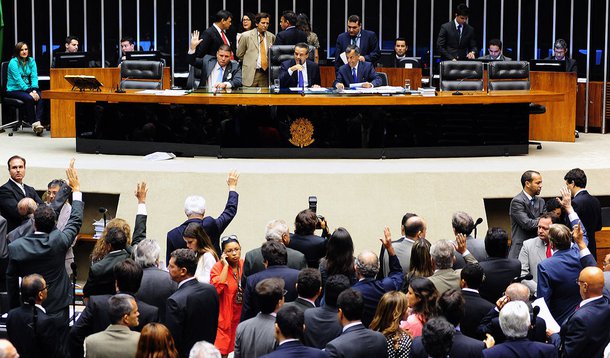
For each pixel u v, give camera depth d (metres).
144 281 8.57
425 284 8.02
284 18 17.94
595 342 8.15
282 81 16.12
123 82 16.39
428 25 21.34
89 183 13.95
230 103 14.70
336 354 7.09
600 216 11.73
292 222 13.68
